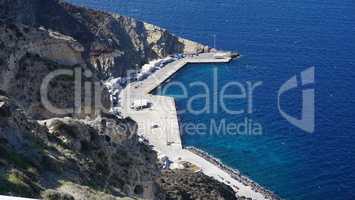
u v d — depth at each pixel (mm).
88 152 47656
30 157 35344
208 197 81312
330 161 115062
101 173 46250
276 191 104250
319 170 111562
